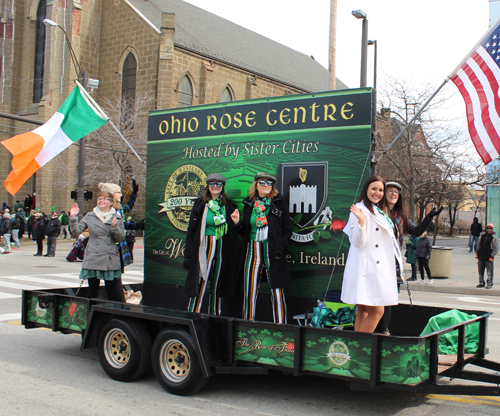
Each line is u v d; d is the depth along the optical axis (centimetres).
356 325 486
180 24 3978
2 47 3703
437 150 1753
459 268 1981
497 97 618
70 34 3506
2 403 467
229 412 451
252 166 619
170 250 693
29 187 3684
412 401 489
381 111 1884
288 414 448
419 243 1531
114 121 3266
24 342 714
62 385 525
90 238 646
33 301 643
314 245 566
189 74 3534
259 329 472
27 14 3731
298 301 574
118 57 3550
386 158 1734
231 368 478
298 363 445
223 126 646
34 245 2594
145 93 3328
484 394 409
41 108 3462
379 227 465
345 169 552
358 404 477
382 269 460
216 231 581
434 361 425
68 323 603
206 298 634
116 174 3183
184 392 490
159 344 511
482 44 637
